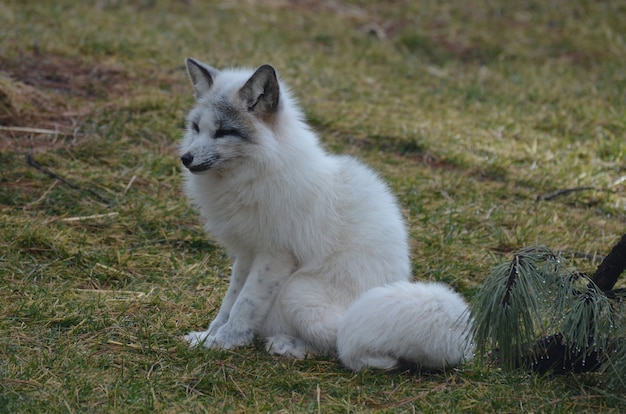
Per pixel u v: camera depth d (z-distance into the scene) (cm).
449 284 905
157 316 780
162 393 638
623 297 654
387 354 682
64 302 788
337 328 716
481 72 1662
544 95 1530
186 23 1766
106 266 884
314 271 736
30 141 1154
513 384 667
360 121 1338
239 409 622
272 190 721
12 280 831
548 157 1268
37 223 945
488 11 2008
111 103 1291
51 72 1397
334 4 2034
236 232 741
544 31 1898
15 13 1659
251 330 739
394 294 672
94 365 675
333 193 748
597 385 670
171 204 1037
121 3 1853
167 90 1388
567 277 645
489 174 1222
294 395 650
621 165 1265
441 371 698
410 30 1855
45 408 601
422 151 1272
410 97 1493
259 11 1919
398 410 631
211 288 861
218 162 720
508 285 637
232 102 724
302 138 748
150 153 1166
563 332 637
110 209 1010
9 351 687
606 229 1070
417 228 1034
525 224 1064
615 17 1955
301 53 1662
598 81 1630
